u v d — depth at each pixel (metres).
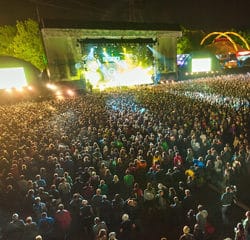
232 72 71.88
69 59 50.94
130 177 15.73
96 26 51.75
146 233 13.02
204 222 11.86
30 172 17.30
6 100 47.03
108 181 16.38
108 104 35.69
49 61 49.62
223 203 13.55
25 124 27.83
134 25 55.75
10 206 15.35
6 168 17.94
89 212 12.63
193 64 67.56
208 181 17.12
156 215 13.70
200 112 28.92
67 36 49.69
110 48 54.62
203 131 23.44
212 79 57.03
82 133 23.97
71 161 17.77
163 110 30.47
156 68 60.31
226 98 34.53
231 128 22.67
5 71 47.34
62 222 12.12
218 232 12.98
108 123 26.73
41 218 11.91
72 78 51.62
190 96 38.28
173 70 62.22
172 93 41.94
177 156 17.67
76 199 13.29
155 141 21.88
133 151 18.95
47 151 19.81
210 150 17.89
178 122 25.72
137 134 21.98
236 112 28.17
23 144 22.06
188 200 13.65
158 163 17.73
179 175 16.00
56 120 28.98
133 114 29.28
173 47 60.94
